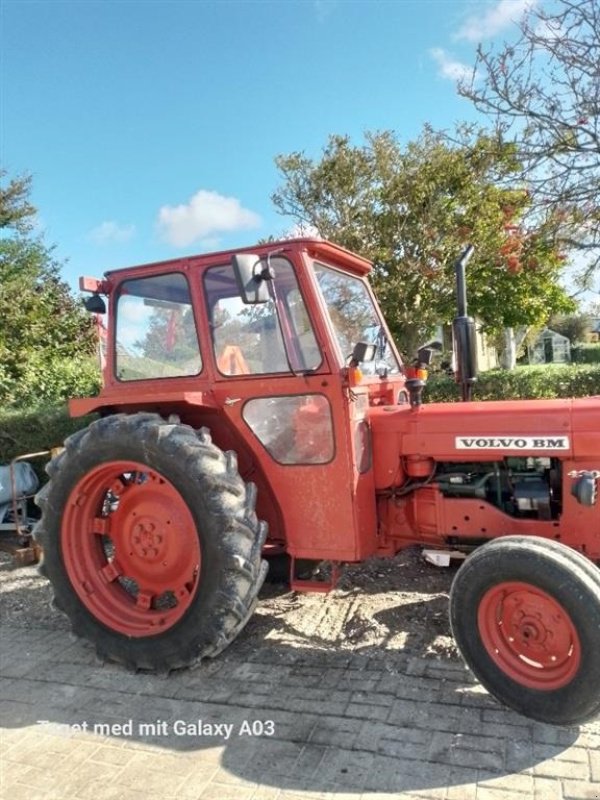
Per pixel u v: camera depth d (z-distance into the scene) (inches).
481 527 120.9
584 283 284.2
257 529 118.7
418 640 127.9
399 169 342.6
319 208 355.3
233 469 120.9
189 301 131.0
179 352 133.4
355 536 120.1
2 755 98.7
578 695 92.9
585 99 245.8
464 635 103.8
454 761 89.9
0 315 449.4
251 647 129.4
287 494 124.8
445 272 345.7
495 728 97.3
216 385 128.6
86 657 132.3
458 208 348.2
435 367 335.9
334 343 119.0
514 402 121.8
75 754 97.9
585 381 290.8
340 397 117.6
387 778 87.2
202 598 116.6
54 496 133.6
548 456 113.5
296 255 120.4
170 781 90.0
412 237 336.8
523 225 309.4
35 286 555.5
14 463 208.4
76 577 132.4
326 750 94.2
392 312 339.3
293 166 353.4
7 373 365.4
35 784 91.0
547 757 89.9
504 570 99.1
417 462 124.4
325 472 121.0
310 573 145.4
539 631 98.7
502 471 122.3
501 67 256.2
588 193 261.0
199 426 135.7
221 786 88.0
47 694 117.0
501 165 312.5
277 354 123.2
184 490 118.4
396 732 97.4
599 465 111.3
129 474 137.3
